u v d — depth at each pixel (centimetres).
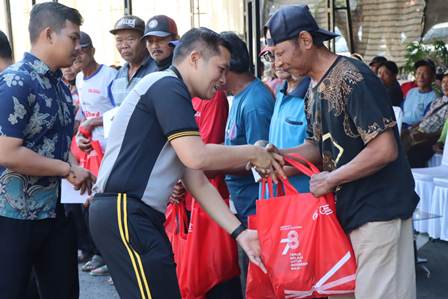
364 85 215
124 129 218
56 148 261
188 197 300
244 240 240
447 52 761
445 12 775
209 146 218
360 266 227
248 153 231
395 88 643
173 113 210
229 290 303
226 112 321
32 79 246
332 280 228
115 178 217
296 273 229
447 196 474
